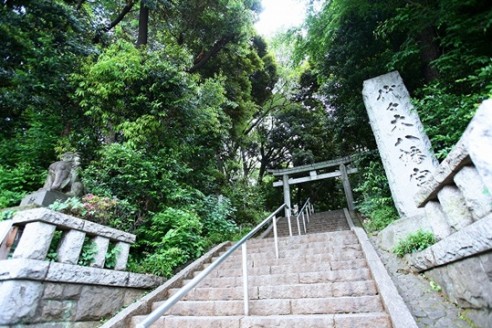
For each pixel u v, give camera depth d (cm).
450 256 258
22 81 630
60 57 691
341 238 530
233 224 773
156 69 699
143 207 557
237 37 1169
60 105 699
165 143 724
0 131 668
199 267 480
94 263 330
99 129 723
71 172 481
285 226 1134
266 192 1795
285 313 297
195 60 1218
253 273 420
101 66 636
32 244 270
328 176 1390
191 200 704
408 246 400
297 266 409
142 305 331
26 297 253
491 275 199
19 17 670
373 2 671
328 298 294
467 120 428
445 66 508
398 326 212
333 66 923
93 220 364
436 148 584
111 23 1003
